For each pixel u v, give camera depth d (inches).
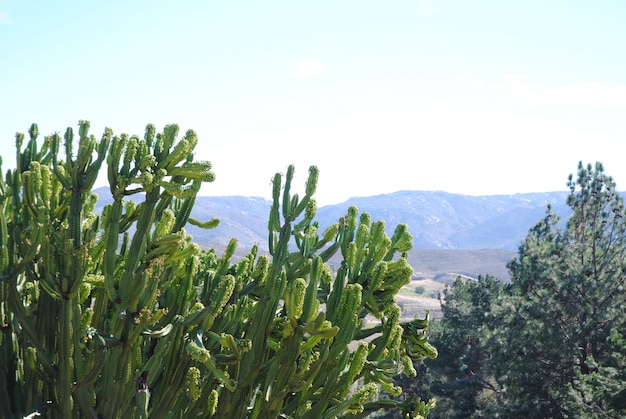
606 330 946.1
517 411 933.2
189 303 218.4
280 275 228.1
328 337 210.5
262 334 222.1
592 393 771.4
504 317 1001.5
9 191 217.3
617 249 1010.7
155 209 208.5
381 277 235.5
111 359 206.1
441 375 1226.0
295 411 224.4
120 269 221.5
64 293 202.2
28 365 219.3
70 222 203.2
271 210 231.5
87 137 203.0
